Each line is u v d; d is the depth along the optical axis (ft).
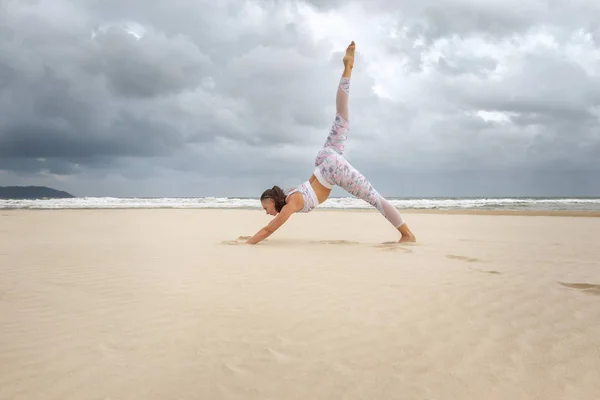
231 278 12.22
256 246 19.06
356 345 7.36
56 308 9.32
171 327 8.16
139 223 35.42
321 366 6.55
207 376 6.19
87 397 5.59
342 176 19.86
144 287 11.14
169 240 21.71
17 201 104.83
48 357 6.79
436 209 73.82
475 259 15.70
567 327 8.27
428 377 6.21
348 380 6.11
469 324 8.41
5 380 6.05
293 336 7.75
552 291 10.84
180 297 10.19
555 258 15.99
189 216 46.80
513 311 9.23
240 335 7.77
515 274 12.90
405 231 20.92
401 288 11.10
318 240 22.25
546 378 6.18
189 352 7.02
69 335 7.73
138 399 5.55
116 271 13.15
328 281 11.88
